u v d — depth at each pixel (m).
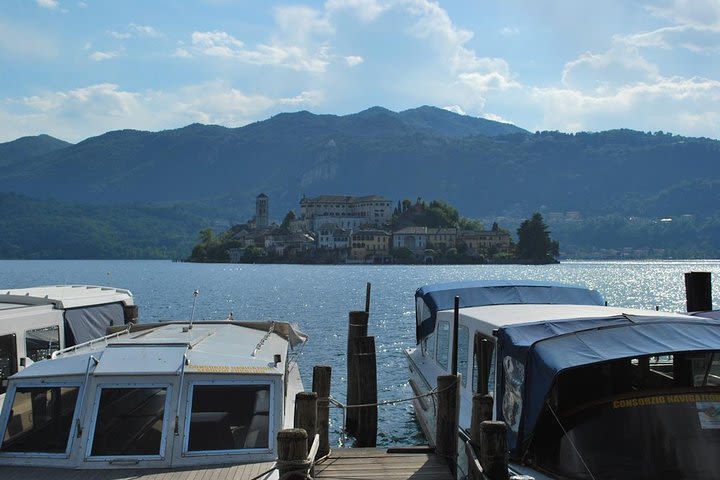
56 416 12.23
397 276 180.38
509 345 15.07
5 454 11.93
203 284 139.25
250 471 11.77
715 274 191.88
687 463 13.20
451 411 15.30
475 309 21.03
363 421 23.33
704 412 13.62
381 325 62.81
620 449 13.41
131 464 11.79
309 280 158.38
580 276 184.50
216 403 12.45
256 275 190.00
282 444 11.20
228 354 14.02
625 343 14.18
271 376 12.84
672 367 16.08
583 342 14.31
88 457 11.83
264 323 20.14
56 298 21.08
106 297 22.70
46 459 11.84
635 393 13.80
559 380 14.57
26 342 18.59
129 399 12.29
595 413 13.81
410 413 29.36
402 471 14.60
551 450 14.05
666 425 13.48
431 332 23.59
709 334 14.49
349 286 131.12
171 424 12.10
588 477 13.33
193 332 17.25
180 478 11.48
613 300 99.19
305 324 63.28
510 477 11.81
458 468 16.38
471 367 19.06
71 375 12.41
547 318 18.12
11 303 20.62
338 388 34.22
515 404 14.63
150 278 169.50
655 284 143.38
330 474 14.38
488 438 11.73
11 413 12.23
